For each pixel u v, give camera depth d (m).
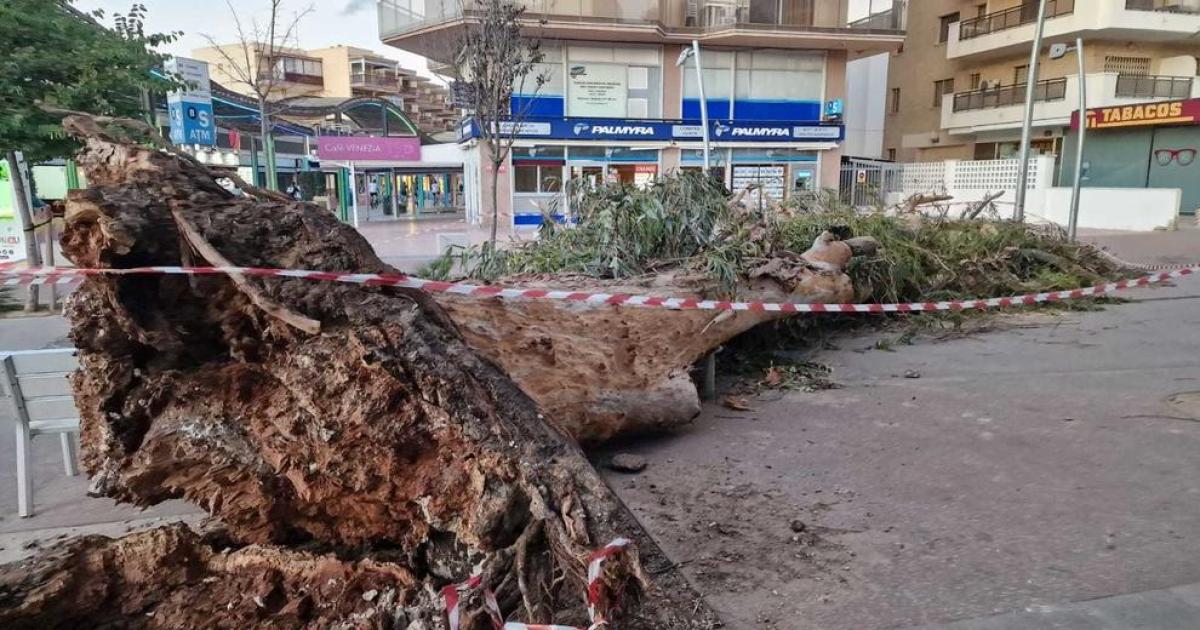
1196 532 3.21
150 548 2.67
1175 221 19.78
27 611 2.36
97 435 2.61
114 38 8.75
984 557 3.06
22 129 7.79
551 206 8.33
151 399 2.54
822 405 5.29
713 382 5.55
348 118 31.06
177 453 2.57
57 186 15.38
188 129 10.38
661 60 22.30
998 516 3.44
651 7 21.00
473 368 2.58
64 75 8.32
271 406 2.56
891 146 33.75
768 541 3.28
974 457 4.19
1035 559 3.03
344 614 2.53
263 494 2.70
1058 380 5.72
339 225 2.72
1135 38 24.67
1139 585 2.79
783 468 4.12
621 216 6.59
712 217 6.99
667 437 4.70
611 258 6.23
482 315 4.30
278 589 2.65
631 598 2.43
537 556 2.45
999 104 27.08
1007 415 4.91
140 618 2.54
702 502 3.71
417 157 20.52
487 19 10.70
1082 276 9.42
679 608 2.75
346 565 2.68
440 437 2.47
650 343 4.66
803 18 22.53
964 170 24.06
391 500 2.58
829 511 3.56
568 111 21.89
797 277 5.95
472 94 11.54
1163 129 21.91
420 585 2.58
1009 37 26.00
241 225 2.55
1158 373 5.83
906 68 32.41
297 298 2.45
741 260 6.05
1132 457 4.10
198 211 2.52
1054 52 15.13
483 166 20.92
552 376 4.19
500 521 2.39
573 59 21.61
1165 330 7.41
